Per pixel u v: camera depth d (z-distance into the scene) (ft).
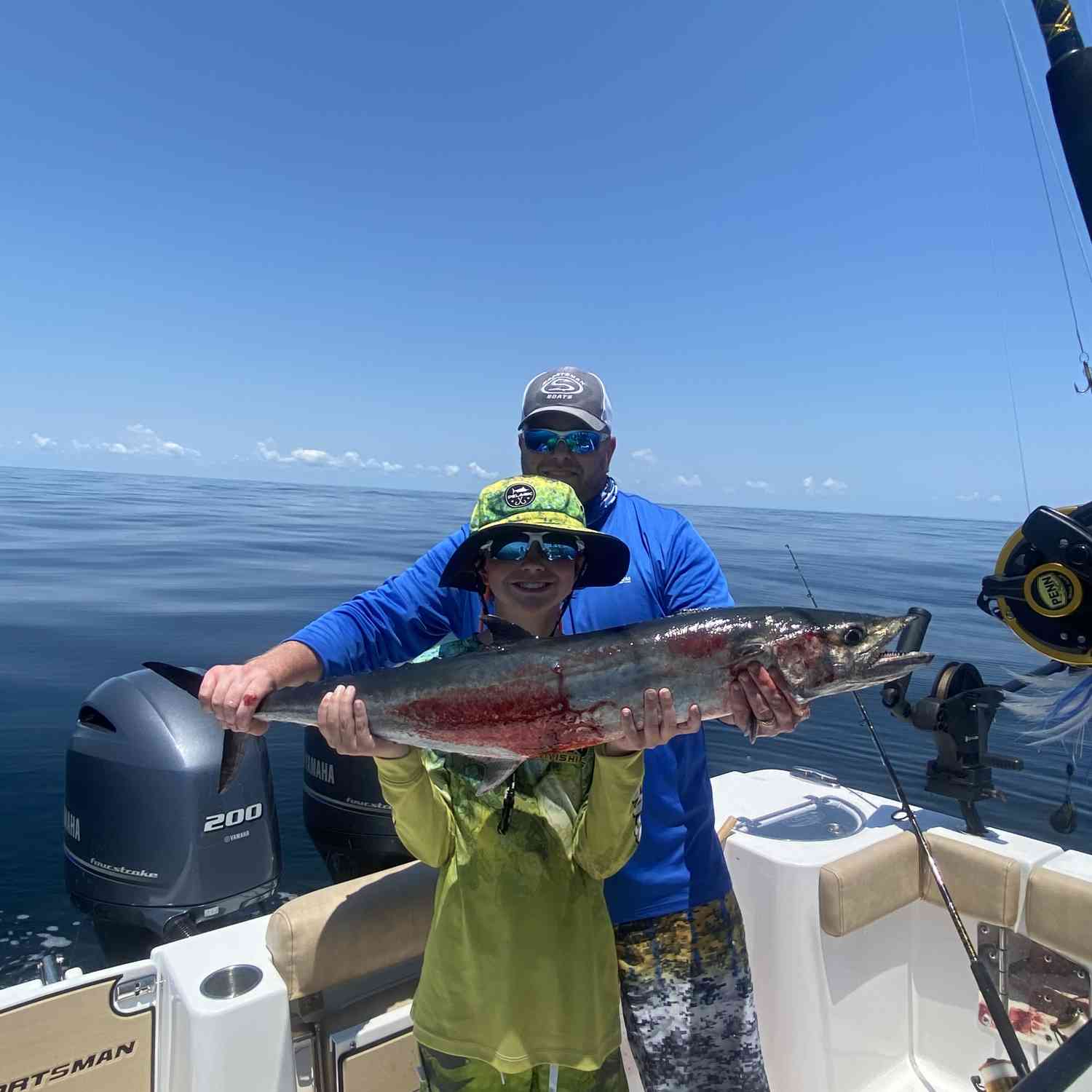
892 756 25.99
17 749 22.35
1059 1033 8.38
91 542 92.02
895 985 9.71
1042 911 8.47
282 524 141.90
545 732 7.35
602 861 6.64
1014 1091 4.03
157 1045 7.40
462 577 8.02
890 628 7.82
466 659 7.61
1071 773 8.95
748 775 12.32
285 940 7.15
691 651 7.50
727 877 8.25
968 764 9.59
